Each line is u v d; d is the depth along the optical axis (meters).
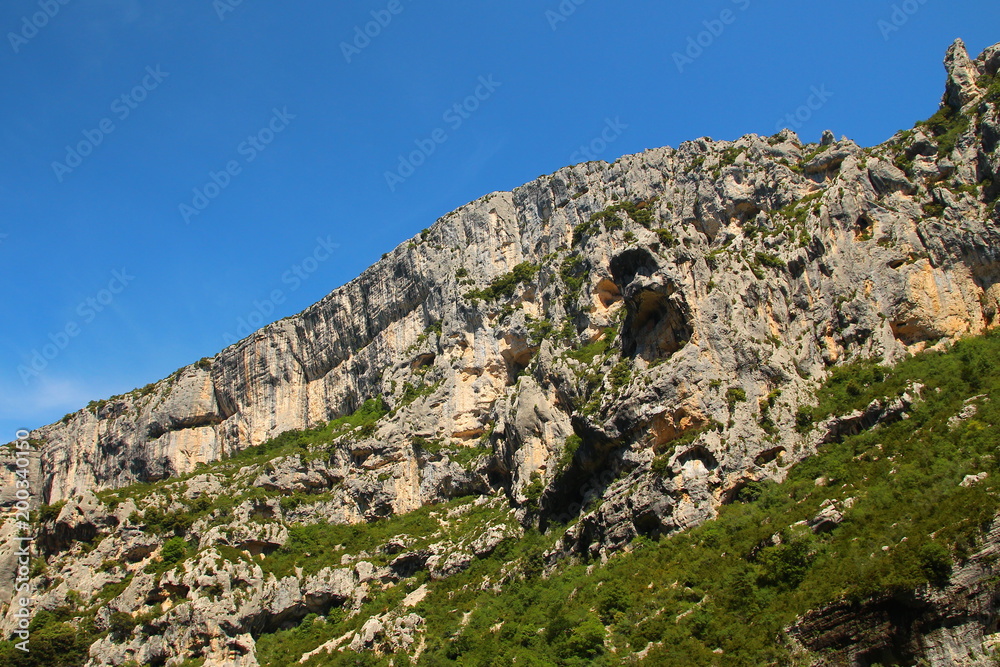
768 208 116.19
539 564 91.44
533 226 137.88
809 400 87.94
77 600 110.56
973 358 84.44
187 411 168.38
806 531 71.00
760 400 87.94
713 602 69.50
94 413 187.38
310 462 130.38
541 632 77.62
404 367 135.12
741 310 93.06
